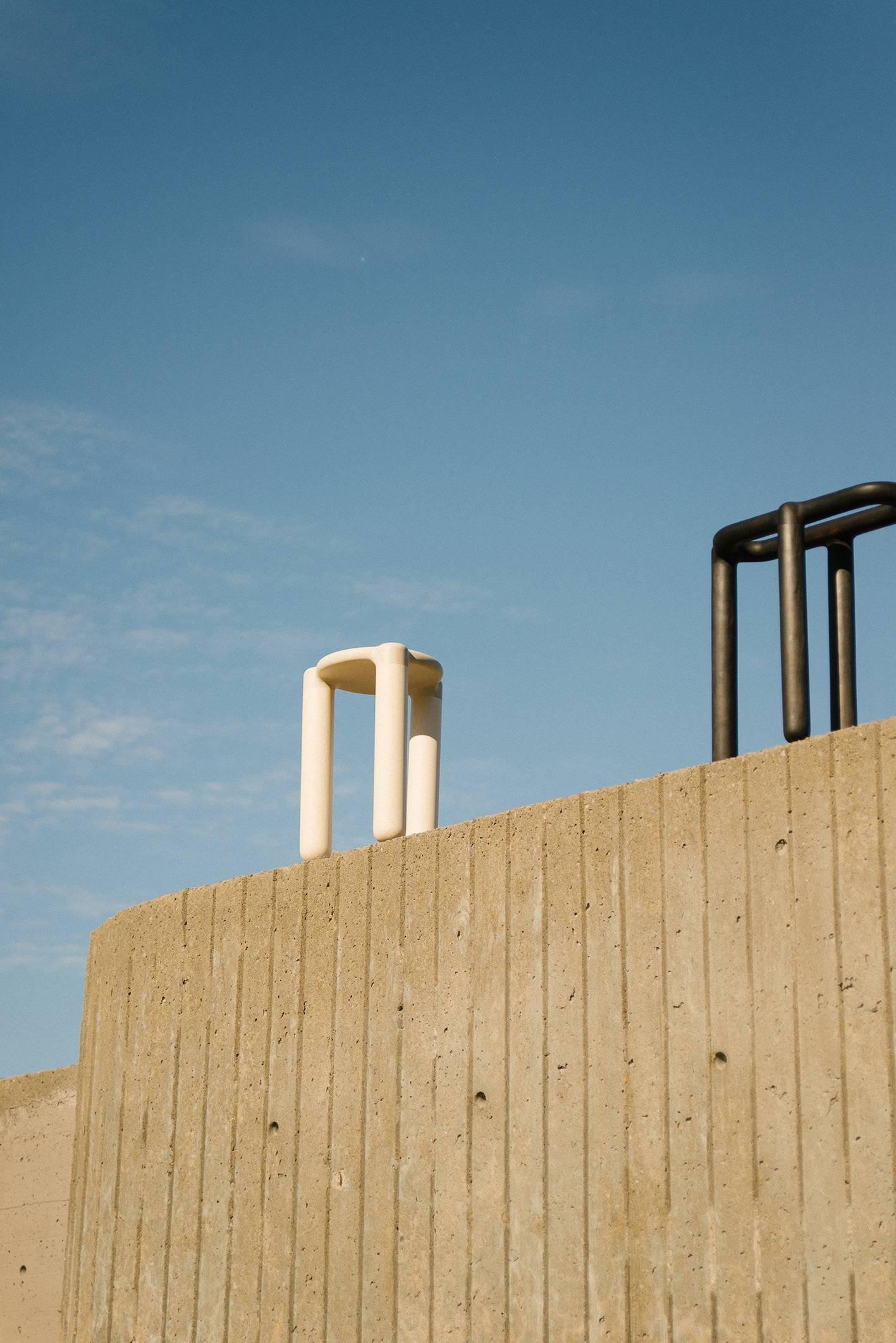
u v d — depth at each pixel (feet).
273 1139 23.07
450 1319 20.02
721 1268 17.20
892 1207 15.89
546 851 20.13
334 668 26.25
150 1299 24.52
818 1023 16.81
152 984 26.05
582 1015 19.24
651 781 19.04
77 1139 27.89
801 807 17.42
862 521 20.83
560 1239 18.93
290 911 23.75
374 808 25.13
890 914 16.40
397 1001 21.74
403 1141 21.17
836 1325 16.10
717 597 21.56
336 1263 21.66
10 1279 34.63
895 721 16.74
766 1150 17.03
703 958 18.04
